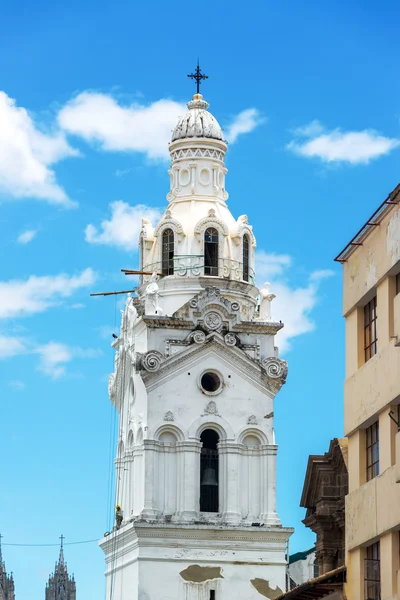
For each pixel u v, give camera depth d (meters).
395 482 67.12
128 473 122.56
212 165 128.12
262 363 121.75
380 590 69.50
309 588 74.31
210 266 125.38
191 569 117.69
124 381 124.94
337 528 86.56
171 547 117.75
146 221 127.75
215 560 118.06
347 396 73.31
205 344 120.94
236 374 121.50
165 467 119.25
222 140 128.88
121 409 125.56
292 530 119.19
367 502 70.62
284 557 119.00
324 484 86.94
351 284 73.38
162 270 125.50
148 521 117.38
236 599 117.81
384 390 69.00
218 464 120.56
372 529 69.94
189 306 121.50
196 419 120.00
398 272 69.19
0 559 189.12
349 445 73.31
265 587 118.31
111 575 122.56
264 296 124.44
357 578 71.94
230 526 118.38
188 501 118.62
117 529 122.06
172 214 126.81
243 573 118.25
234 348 121.31
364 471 71.94
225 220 126.69
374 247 70.88
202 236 125.25
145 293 123.25
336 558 86.69
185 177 128.12
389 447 68.62
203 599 117.44
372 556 71.19
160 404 119.75
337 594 73.75
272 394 121.88
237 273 125.44
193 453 119.31
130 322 123.81
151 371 119.69
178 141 128.38
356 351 72.81
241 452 120.69
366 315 72.75
